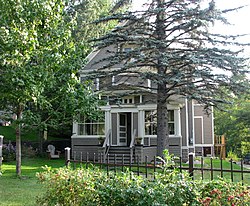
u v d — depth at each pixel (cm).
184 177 444
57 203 495
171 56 1302
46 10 973
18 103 1061
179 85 1375
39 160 1817
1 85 933
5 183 979
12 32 834
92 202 449
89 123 1973
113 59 1423
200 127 2575
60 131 2511
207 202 396
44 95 1079
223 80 1321
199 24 1273
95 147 1933
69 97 1077
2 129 2495
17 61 845
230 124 2670
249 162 2220
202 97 1334
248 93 1348
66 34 1055
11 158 1712
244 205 393
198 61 1252
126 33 1417
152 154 1786
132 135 1827
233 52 1325
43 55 983
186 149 1897
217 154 2678
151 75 1352
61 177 505
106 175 491
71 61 1084
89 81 1181
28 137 2422
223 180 439
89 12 2281
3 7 921
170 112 1838
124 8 1648
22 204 687
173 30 1424
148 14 1441
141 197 411
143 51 1421
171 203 407
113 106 1902
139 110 1855
